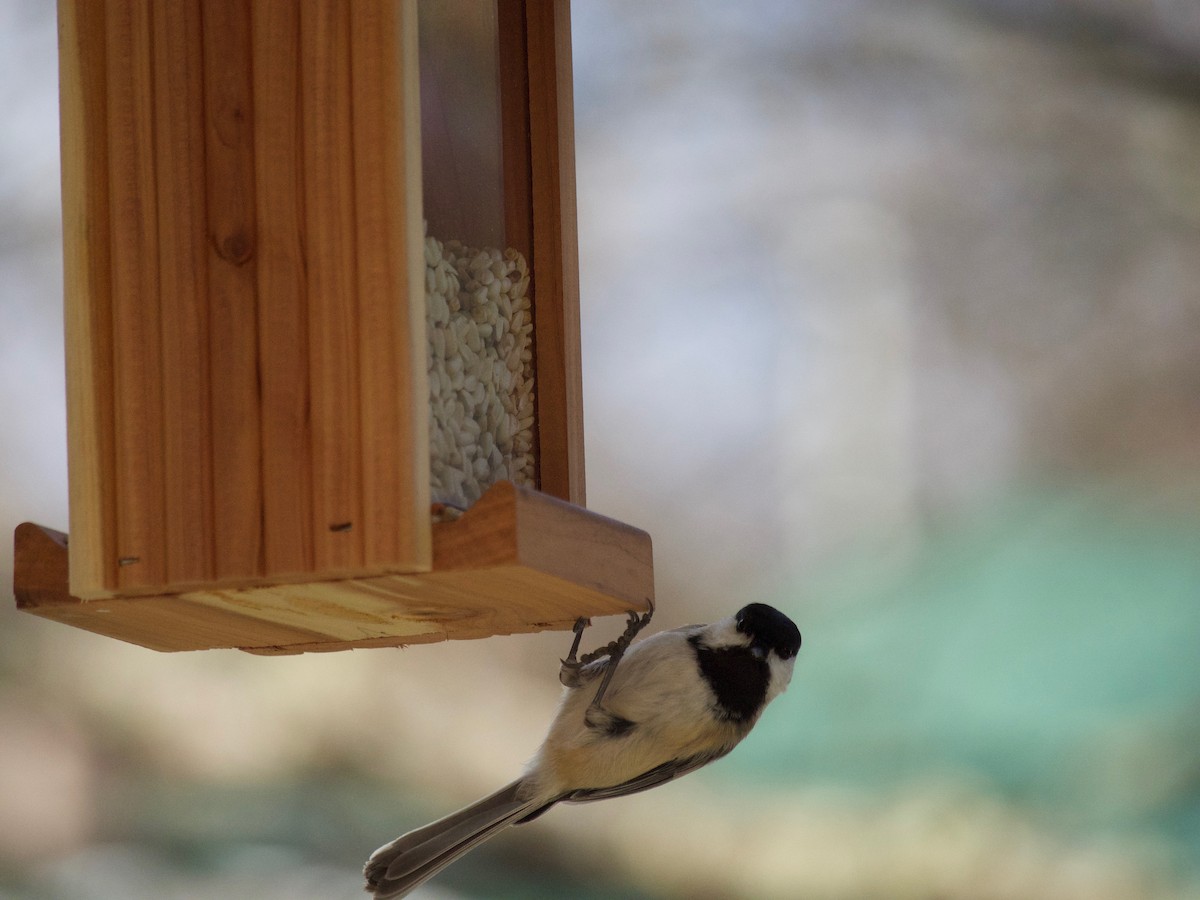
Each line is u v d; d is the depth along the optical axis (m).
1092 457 18.84
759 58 19.31
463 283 5.43
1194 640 14.50
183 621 5.19
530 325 5.76
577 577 4.73
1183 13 16.19
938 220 19.44
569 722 6.19
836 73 19.08
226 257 4.64
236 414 4.58
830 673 15.77
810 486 19.94
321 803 13.74
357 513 4.45
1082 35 16.58
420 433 4.50
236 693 14.67
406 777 14.29
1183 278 18.72
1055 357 19.31
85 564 4.63
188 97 4.72
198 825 13.38
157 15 4.76
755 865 13.41
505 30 5.84
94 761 14.04
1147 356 18.97
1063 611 15.53
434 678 15.33
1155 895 12.45
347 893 12.36
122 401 4.66
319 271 4.57
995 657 15.27
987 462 19.48
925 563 17.88
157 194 4.71
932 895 13.02
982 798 13.66
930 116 19.00
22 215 16.48
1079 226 18.92
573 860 13.36
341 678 14.88
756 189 19.88
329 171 4.59
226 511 4.55
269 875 12.64
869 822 13.72
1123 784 13.46
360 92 4.58
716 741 6.32
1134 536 16.66
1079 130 18.27
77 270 4.74
